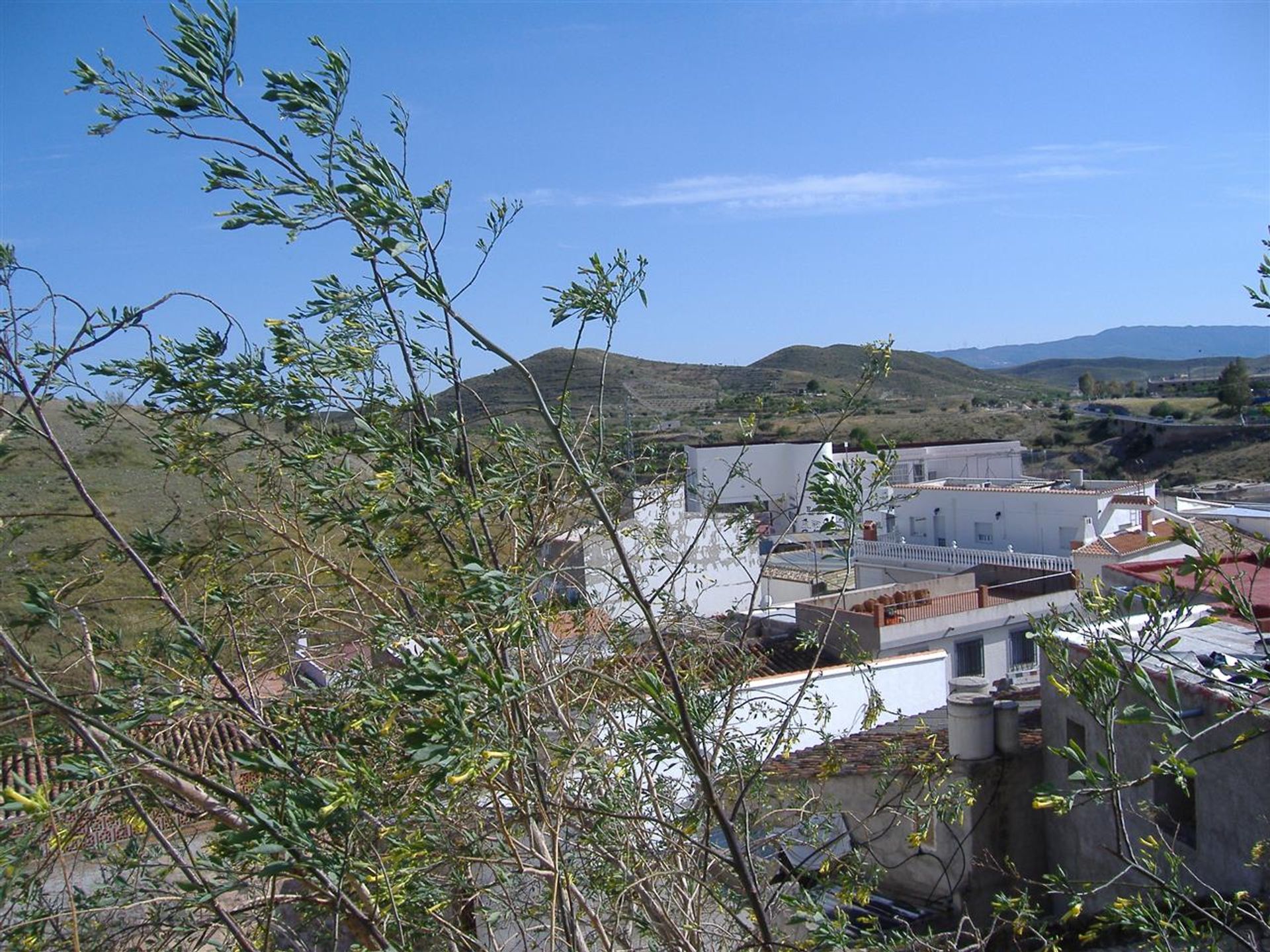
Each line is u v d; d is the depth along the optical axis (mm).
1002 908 4305
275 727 3713
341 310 3166
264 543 4695
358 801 2867
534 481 3656
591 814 3775
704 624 5117
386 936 3396
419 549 3889
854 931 4289
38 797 2547
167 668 3752
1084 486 29219
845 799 7922
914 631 19078
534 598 3584
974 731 8305
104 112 2625
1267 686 3434
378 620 3486
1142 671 3092
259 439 3486
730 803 5051
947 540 29578
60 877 4426
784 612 16938
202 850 4203
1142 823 7086
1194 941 3764
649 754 3867
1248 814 5977
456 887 3799
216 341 3451
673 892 4184
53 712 3119
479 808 3898
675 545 6051
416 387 3391
